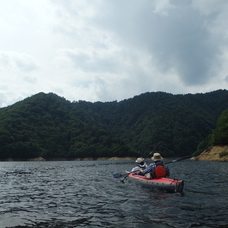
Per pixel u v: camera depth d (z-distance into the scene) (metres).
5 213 5.80
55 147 116.75
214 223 4.76
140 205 6.44
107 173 18.70
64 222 5.00
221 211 5.70
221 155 45.72
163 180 9.24
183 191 8.52
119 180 12.86
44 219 5.25
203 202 6.71
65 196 8.01
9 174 17.95
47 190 9.38
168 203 6.63
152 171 9.90
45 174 17.78
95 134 133.75
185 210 5.82
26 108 143.38
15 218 5.35
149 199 7.25
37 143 110.31
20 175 16.91
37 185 10.92
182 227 4.53
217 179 12.32
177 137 144.50
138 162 12.51
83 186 10.45
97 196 7.93
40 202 7.06
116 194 8.27
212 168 21.95
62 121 153.62
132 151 116.19
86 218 5.27
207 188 9.18
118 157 112.56
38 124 136.62
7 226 4.77
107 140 124.44
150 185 9.66
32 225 4.82
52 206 6.52
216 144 52.59
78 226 4.70
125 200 7.16
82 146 121.81
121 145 119.25
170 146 139.25
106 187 10.05
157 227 4.55
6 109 145.88
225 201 6.83
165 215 5.39
